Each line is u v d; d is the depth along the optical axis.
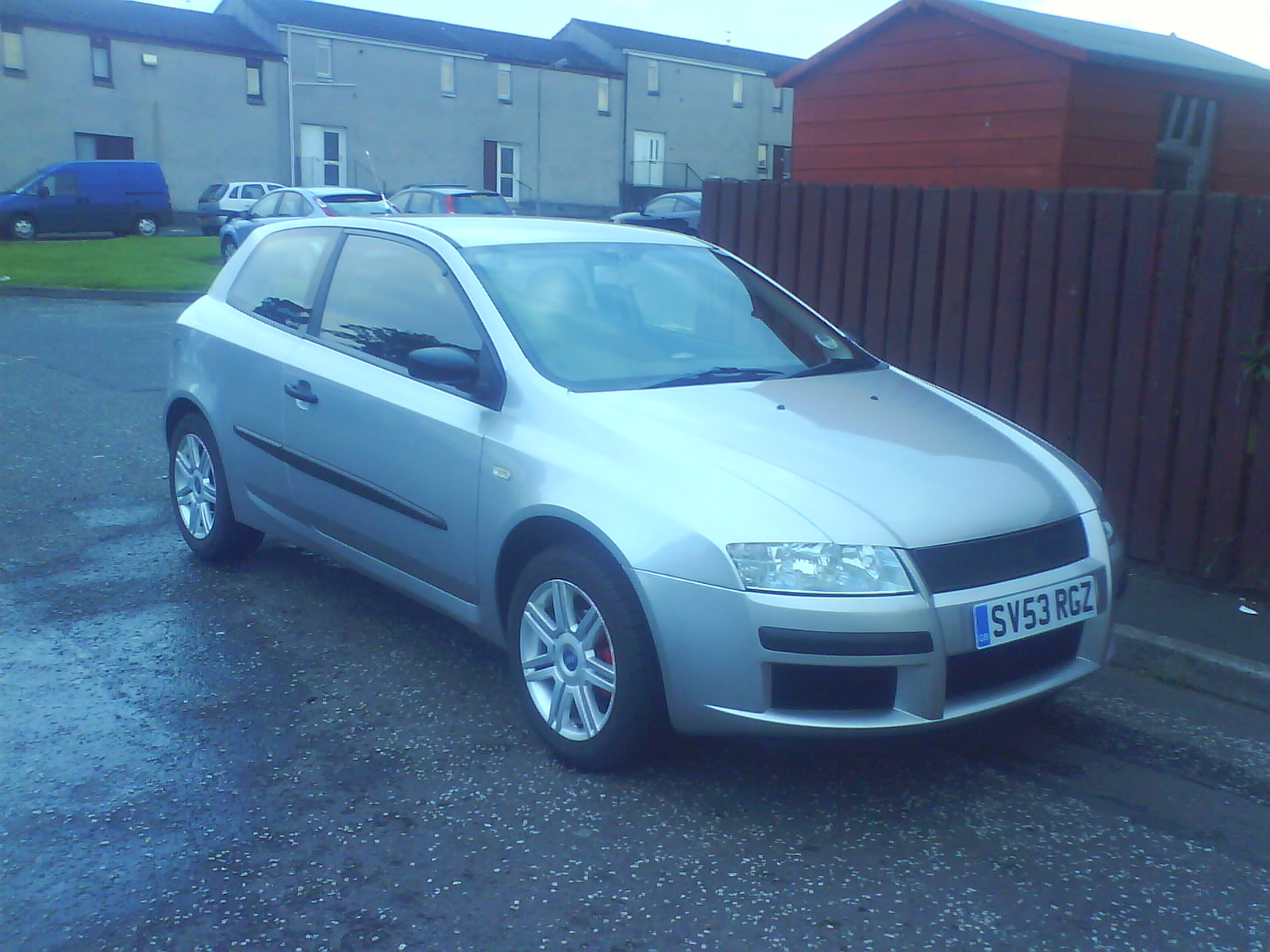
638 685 3.81
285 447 5.34
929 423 4.43
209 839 3.63
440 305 4.82
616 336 4.71
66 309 16.91
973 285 6.74
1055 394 6.45
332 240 5.54
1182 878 3.56
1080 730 4.58
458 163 47.16
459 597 4.58
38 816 3.73
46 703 4.53
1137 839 3.78
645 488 3.81
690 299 5.12
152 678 4.78
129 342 13.72
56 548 6.39
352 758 4.17
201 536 6.11
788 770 4.14
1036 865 3.61
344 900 3.33
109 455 8.38
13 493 7.38
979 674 3.75
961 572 3.69
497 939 3.17
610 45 50.53
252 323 5.76
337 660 5.02
